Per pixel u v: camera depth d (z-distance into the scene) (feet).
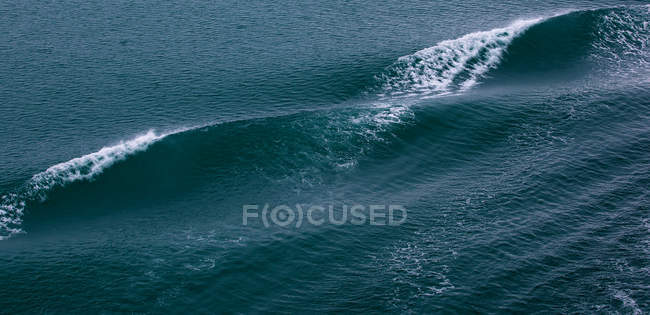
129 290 295.89
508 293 298.35
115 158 380.78
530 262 315.78
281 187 370.73
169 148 391.24
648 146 405.59
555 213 349.82
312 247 325.01
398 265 314.14
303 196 364.38
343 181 377.91
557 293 298.97
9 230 336.08
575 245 327.47
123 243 325.83
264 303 293.64
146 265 310.04
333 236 332.39
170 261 312.91
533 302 294.05
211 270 308.40
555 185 371.35
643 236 333.83
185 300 292.81
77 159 374.22
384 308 289.74
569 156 395.96
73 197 359.46
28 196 353.72
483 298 295.48
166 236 331.36
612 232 336.90
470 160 397.60
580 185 371.76
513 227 338.95
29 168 378.53
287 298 296.10
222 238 329.72
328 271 311.27
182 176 376.27
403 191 371.15
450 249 323.78
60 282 299.38
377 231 336.49
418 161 396.37
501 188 369.91
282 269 311.68
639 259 318.65
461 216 347.56
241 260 314.96
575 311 290.35
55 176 363.97
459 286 301.22
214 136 400.67
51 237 331.77
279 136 403.75
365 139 408.67
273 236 331.36
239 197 362.74
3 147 400.26
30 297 291.99
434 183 377.91
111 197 361.71
